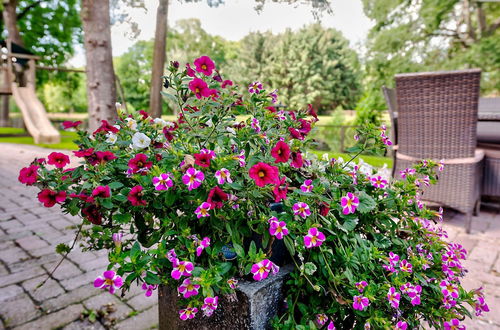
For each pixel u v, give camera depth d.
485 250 2.28
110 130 1.26
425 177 1.38
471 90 2.38
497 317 1.57
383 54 8.91
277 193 0.96
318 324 1.10
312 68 21.75
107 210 1.07
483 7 7.95
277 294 1.05
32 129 7.47
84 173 1.03
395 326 0.99
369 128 1.19
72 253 2.19
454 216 3.03
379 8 8.74
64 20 13.89
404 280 1.06
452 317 1.06
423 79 2.54
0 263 2.05
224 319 1.04
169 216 1.08
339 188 1.18
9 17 12.15
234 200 1.00
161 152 1.12
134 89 28.72
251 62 23.16
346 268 1.01
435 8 7.62
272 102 1.35
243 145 1.12
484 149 3.05
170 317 1.25
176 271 0.87
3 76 8.81
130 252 0.89
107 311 1.61
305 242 0.95
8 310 1.59
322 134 8.96
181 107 1.20
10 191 3.91
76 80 17.73
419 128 2.67
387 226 1.22
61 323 1.51
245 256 0.97
